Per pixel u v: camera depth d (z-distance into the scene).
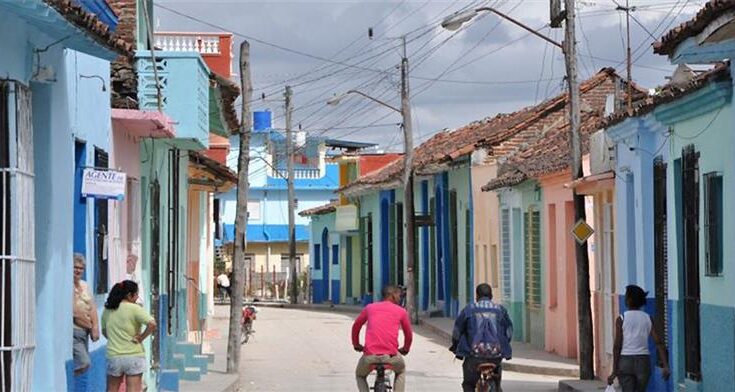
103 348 18.58
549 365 29.70
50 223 14.90
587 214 30.23
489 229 39.97
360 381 19.77
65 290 15.66
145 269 23.31
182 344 28.36
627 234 24.27
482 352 19.81
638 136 22.64
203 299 37.84
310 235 76.19
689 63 17.78
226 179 33.50
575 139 26.94
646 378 18.84
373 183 56.31
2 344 13.31
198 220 35.88
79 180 17.30
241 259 29.47
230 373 28.83
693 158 19.55
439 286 48.09
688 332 20.02
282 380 28.66
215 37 35.31
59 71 15.38
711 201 18.62
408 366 32.06
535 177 32.31
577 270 26.97
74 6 13.50
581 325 26.81
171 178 26.50
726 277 17.80
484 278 40.91
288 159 71.94
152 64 21.66
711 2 14.64
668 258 21.25
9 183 13.39
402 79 47.94
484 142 41.41
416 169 47.22
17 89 13.47
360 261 64.75
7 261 13.34
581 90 41.41
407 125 48.09
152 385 23.36
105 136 18.95
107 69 19.11
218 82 24.62
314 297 74.06
